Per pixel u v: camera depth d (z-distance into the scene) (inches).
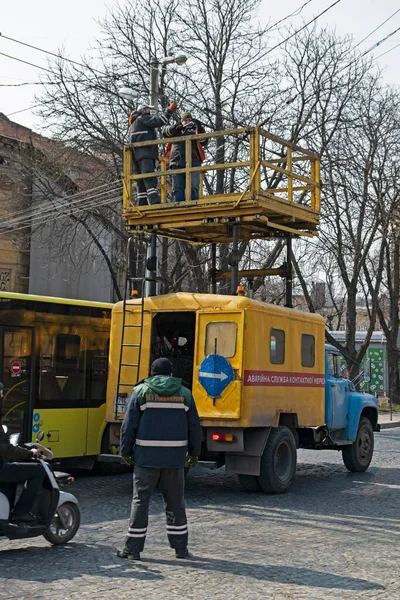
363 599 241.1
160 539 331.6
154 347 486.9
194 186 527.8
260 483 469.4
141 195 542.0
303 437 537.3
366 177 1175.6
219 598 239.6
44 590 246.5
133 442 289.6
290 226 557.9
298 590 250.7
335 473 587.2
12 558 291.4
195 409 297.3
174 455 287.7
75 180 1131.9
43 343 518.3
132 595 241.8
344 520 389.7
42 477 302.2
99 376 559.2
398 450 767.1
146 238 633.6
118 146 1027.3
